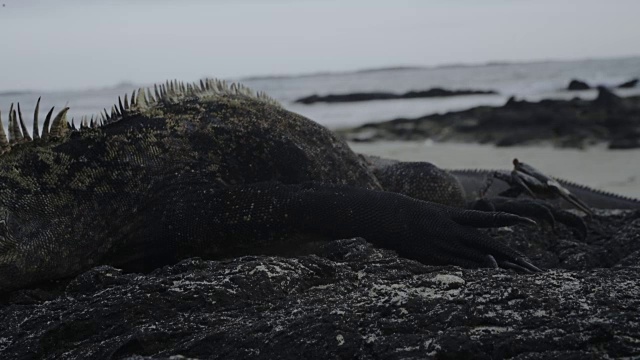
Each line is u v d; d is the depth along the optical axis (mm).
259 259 793
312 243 862
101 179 862
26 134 878
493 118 3268
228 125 912
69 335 734
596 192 1249
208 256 859
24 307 777
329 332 695
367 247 826
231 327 714
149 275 793
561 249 967
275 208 847
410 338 688
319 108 6660
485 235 845
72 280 824
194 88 965
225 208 851
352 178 966
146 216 867
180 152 886
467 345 676
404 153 2576
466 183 1175
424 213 850
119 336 726
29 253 826
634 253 891
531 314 700
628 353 667
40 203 840
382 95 9070
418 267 800
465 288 737
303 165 925
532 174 1069
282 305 740
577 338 676
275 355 690
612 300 711
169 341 714
